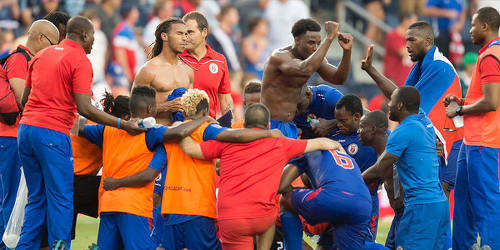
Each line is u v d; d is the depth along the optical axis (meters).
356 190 19.34
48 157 19.95
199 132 19.39
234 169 18.84
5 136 23.05
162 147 19.62
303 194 19.81
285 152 19.11
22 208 21.81
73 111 20.44
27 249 20.11
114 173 19.61
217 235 21.12
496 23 22.14
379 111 21.98
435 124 23.20
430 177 20.14
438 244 20.22
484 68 21.30
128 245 19.23
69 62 19.92
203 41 26.45
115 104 21.55
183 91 21.56
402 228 20.23
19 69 22.61
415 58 24.02
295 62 20.91
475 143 21.77
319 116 24.77
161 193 21.70
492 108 21.17
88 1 48.41
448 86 23.33
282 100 22.00
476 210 21.75
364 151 22.67
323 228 21.44
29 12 48.38
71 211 20.19
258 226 18.81
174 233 19.42
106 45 47.38
